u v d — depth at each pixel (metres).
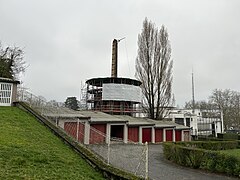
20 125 15.54
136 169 10.90
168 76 42.03
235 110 88.25
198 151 16.39
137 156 11.77
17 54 44.09
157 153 23.84
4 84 22.50
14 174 7.58
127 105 44.41
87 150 12.64
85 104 47.50
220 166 14.96
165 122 43.16
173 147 18.72
